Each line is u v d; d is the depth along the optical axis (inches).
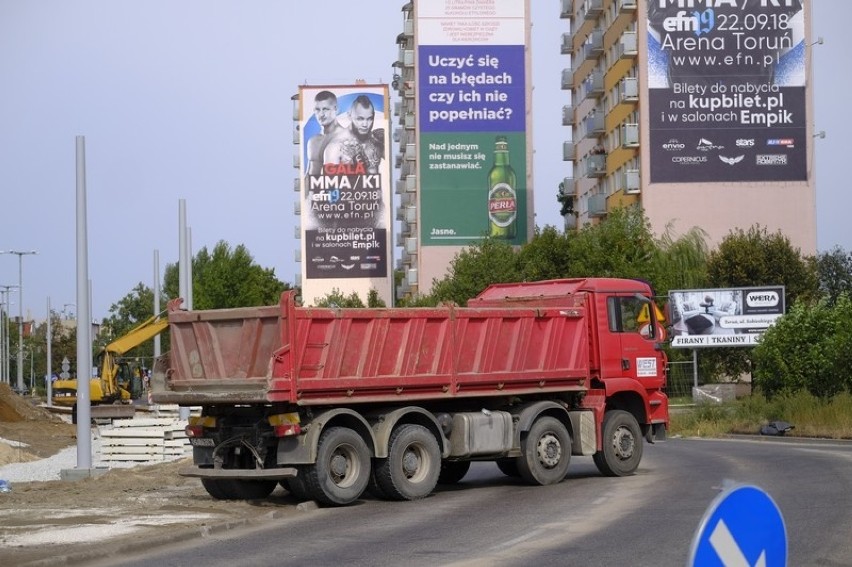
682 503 696.4
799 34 3137.3
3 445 1437.0
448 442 812.0
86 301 1054.4
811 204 3132.4
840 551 496.1
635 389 938.1
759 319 2427.4
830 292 3784.5
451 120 4158.5
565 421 898.7
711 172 3142.2
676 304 2454.5
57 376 5290.4
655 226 3142.2
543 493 804.0
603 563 482.0
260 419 756.0
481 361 837.8
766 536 238.4
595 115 3624.5
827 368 1664.6
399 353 788.0
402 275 5698.8
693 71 3144.7
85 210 1048.8
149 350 3966.5
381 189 4569.4
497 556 509.4
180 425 1270.9
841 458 1015.0
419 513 702.5
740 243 2925.7
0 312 4407.0
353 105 4571.9
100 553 541.0
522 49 4173.2
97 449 1567.4
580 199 4153.5
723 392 2389.3
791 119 3139.8
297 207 5438.0
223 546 576.1
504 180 4158.5
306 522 673.6
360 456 758.5
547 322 885.8
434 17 4158.5
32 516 689.0
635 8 3240.7
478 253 3316.9
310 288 4557.1
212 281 3750.0
